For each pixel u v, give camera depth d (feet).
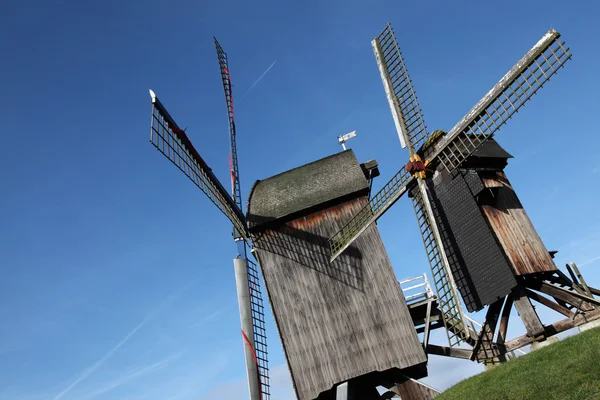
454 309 69.62
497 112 67.46
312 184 87.66
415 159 75.92
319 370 75.25
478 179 71.82
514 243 69.62
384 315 76.69
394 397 76.59
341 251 79.66
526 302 66.03
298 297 79.87
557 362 49.24
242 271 89.81
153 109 64.64
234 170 108.37
